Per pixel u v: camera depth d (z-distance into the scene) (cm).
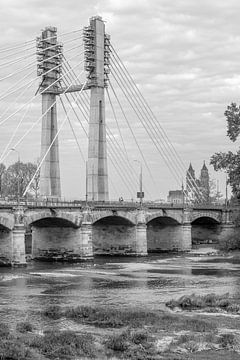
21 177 17925
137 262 11700
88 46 14012
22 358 3775
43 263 11369
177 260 12169
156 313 5231
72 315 5141
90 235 11844
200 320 4953
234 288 7488
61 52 13950
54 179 13775
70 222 11569
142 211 13300
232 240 14600
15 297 6650
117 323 4800
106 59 14275
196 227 17250
